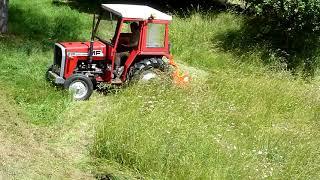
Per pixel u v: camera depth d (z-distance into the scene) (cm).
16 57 1117
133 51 1046
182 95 1011
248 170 800
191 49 1413
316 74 1481
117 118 868
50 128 888
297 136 964
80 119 932
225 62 1392
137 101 942
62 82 1002
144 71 1041
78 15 1574
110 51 1038
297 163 863
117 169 799
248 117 1006
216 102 1035
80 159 812
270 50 1445
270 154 886
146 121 866
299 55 1494
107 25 1051
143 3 1886
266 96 1119
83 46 1034
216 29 1555
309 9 1387
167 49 1077
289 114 1091
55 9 1600
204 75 1269
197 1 1903
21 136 841
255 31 1568
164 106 945
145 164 800
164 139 826
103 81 1048
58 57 1025
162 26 1052
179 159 793
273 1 1416
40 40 1283
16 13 1459
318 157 902
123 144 820
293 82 1284
